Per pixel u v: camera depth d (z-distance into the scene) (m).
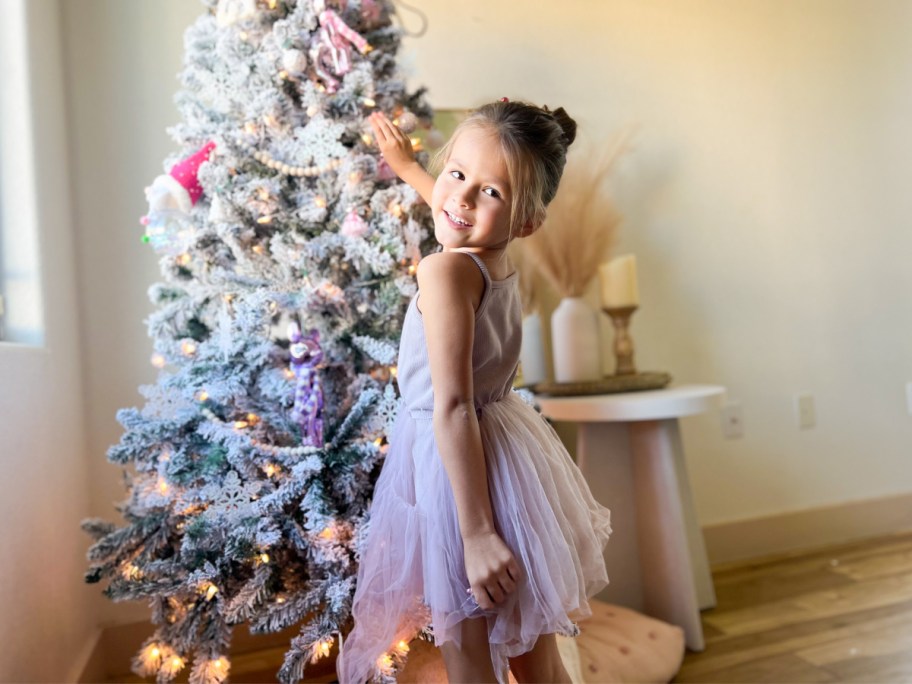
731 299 2.36
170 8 1.75
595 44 2.21
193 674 1.08
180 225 1.26
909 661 1.52
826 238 2.48
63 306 1.51
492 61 2.09
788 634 1.70
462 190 0.91
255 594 1.06
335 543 1.08
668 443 1.76
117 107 1.71
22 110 1.35
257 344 1.22
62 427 1.45
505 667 0.90
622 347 2.06
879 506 2.47
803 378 2.43
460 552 0.88
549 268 2.04
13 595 1.11
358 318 1.30
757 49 2.41
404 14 2.01
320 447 1.18
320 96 1.22
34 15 1.42
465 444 0.83
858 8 2.50
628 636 1.60
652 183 2.28
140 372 1.71
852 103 2.50
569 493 0.98
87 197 1.68
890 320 2.51
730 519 2.31
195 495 1.11
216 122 1.27
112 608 1.69
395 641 1.03
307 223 1.25
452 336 0.85
